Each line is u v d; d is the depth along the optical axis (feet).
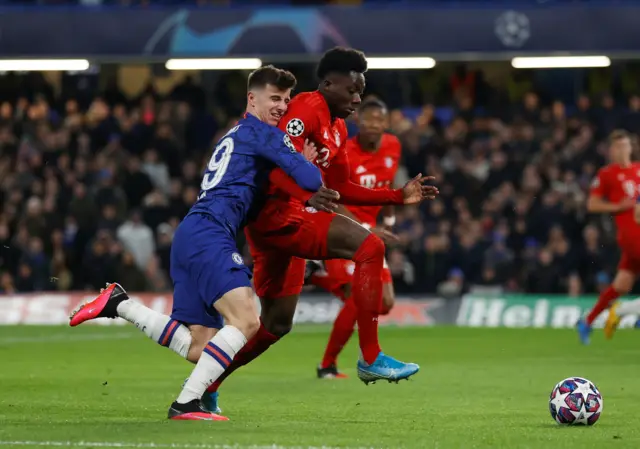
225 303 54.19
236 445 45.85
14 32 190.49
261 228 59.57
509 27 187.83
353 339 153.79
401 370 60.18
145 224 184.75
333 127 62.80
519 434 52.31
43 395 73.15
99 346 131.03
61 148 201.16
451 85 214.07
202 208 55.67
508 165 187.52
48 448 44.80
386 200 64.03
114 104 214.28
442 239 175.83
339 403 69.21
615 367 101.45
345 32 188.75
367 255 58.65
